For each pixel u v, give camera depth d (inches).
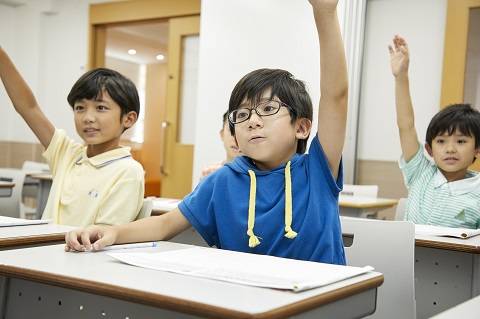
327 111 43.6
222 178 45.0
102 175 65.1
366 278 30.3
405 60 85.8
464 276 61.1
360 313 30.0
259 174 44.4
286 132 43.4
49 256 34.2
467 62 154.3
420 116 161.9
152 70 392.5
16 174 131.9
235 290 26.2
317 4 41.6
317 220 42.0
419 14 162.6
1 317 34.7
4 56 66.7
